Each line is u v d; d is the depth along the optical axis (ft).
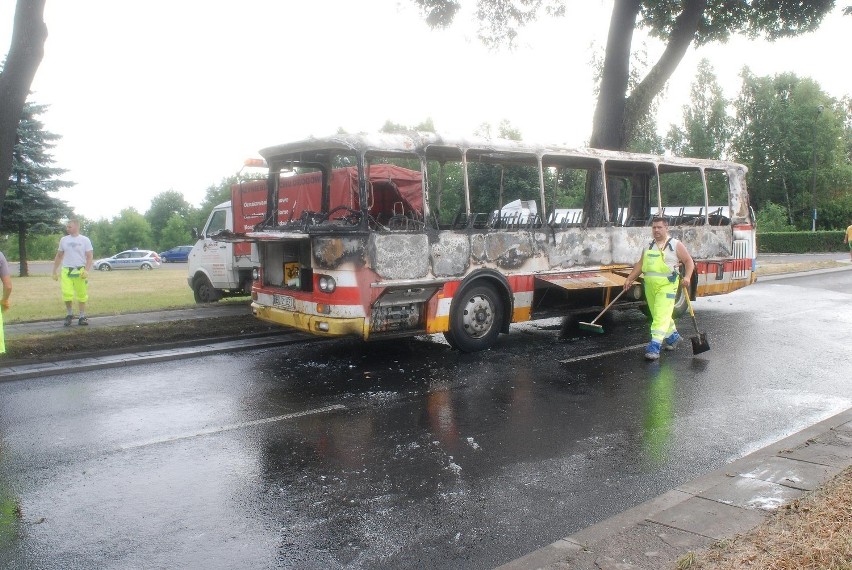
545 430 19.77
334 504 14.84
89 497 15.30
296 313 28.50
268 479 16.28
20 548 12.93
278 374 26.94
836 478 14.24
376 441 18.92
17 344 29.30
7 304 22.56
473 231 30.09
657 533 12.14
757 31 56.29
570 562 11.16
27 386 25.30
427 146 28.58
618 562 11.06
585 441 18.79
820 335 34.76
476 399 23.08
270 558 12.50
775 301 48.73
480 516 14.17
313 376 26.55
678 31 49.11
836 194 184.75
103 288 75.87
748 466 15.57
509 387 24.64
